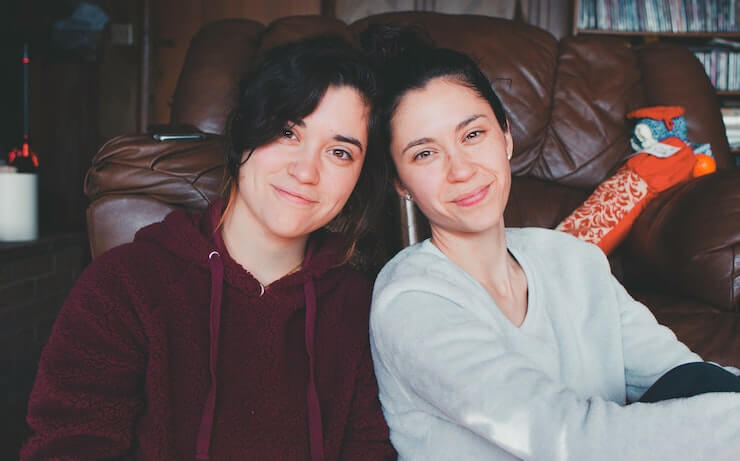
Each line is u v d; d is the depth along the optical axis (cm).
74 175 338
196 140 137
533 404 71
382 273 99
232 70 196
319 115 85
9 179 234
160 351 83
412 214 140
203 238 91
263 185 87
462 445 83
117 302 84
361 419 95
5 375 207
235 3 356
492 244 96
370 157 97
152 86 355
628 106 216
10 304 212
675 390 77
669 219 160
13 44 287
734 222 141
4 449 162
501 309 97
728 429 66
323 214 89
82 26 333
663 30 336
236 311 88
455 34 216
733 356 117
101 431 80
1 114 278
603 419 68
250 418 86
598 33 339
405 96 92
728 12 336
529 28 226
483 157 91
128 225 129
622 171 184
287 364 90
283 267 95
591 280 101
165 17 356
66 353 81
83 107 339
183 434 84
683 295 149
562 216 196
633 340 98
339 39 95
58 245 249
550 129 211
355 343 96
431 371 79
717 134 217
